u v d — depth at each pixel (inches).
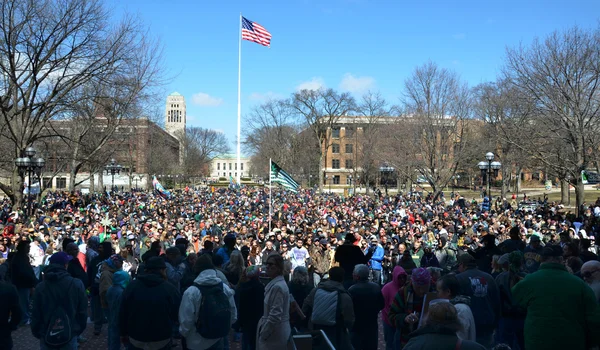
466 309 217.9
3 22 977.5
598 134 1096.2
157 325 223.8
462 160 1820.9
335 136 3868.1
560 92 1098.7
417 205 1477.6
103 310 401.4
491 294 262.2
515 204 1835.6
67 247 370.9
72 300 256.7
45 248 584.1
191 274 339.9
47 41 1038.4
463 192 2854.3
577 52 1095.0
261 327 231.8
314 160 3157.0
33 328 251.3
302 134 3137.3
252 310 286.5
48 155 1454.2
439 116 1800.0
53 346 248.2
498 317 264.4
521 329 280.8
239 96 2812.5
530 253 343.9
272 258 234.5
